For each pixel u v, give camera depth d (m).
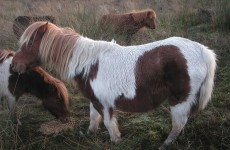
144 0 9.41
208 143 3.29
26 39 3.12
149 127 3.52
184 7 6.79
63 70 3.14
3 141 3.31
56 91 3.75
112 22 6.26
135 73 2.91
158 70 2.84
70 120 3.82
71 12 6.36
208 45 5.18
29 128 3.73
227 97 3.94
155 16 6.51
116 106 3.07
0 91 3.92
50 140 3.51
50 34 3.07
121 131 3.53
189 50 2.86
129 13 6.50
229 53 4.95
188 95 2.89
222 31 5.73
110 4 9.37
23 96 4.43
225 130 3.35
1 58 3.89
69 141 3.47
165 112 3.79
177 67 2.82
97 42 3.10
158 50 2.89
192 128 3.43
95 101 3.11
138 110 3.07
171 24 6.24
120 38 5.63
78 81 3.16
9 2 12.12
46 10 8.21
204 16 6.36
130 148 3.22
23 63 3.17
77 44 3.06
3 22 6.92
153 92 2.93
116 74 2.95
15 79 3.80
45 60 3.16
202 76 2.86
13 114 3.87
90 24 5.62
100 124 3.76
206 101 2.99
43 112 4.12
